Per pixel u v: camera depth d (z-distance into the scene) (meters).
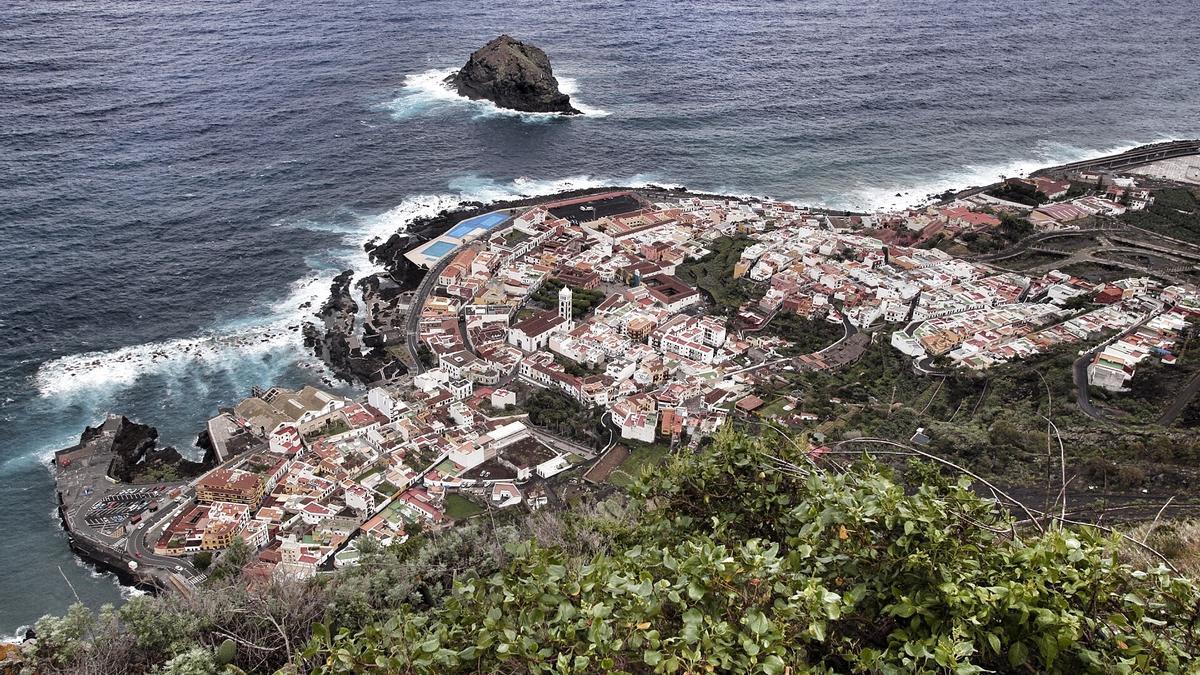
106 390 83.25
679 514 17.52
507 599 12.40
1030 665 11.40
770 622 11.30
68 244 108.38
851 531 13.50
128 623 18.61
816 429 71.81
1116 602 11.66
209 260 108.25
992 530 13.42
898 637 11.79
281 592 20.66
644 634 11.64
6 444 74.94
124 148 138.88
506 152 153.38
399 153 148.88
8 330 90.81
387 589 22.11
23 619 57.38
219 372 87.25
